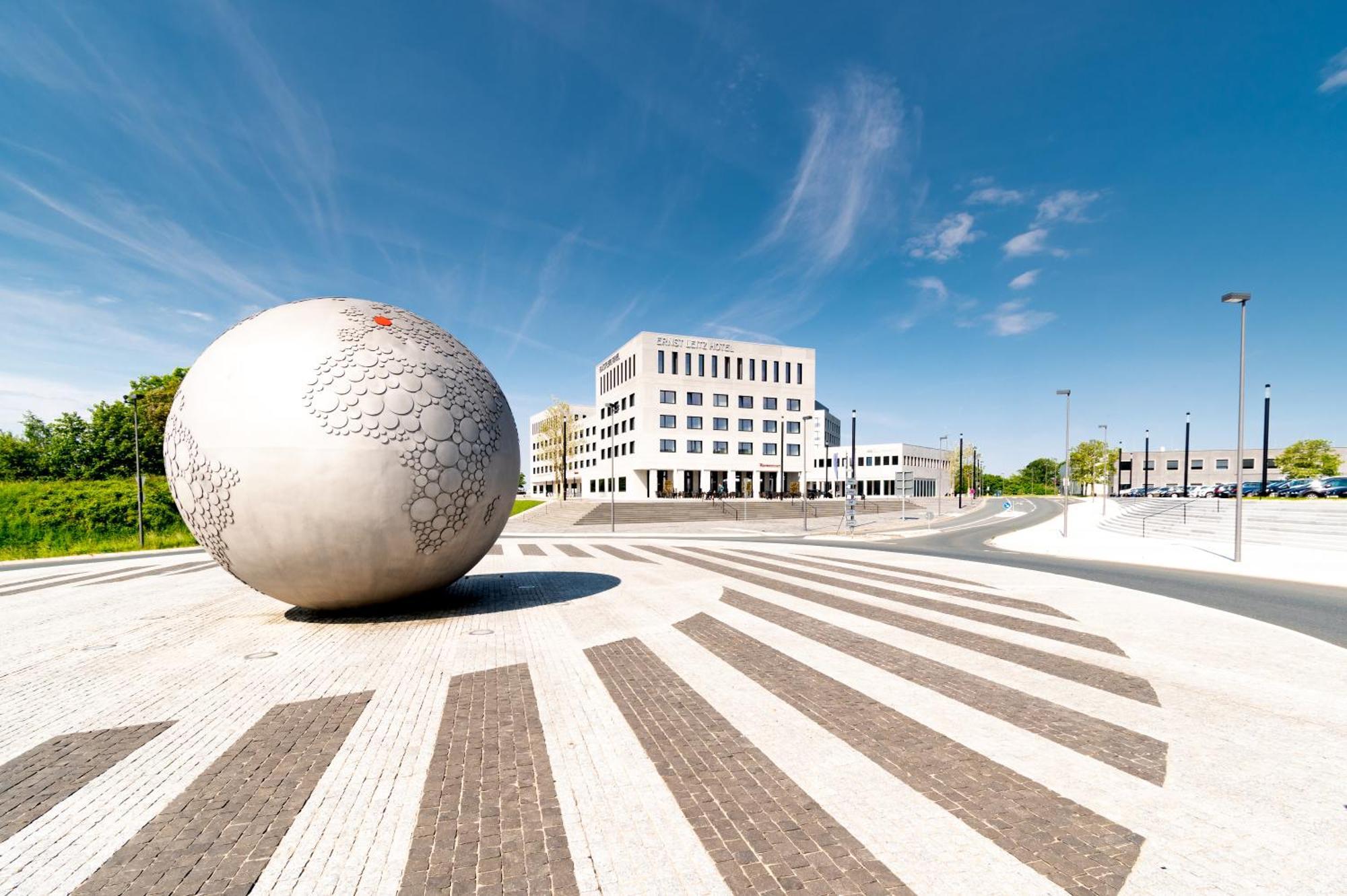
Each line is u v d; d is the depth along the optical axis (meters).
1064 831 3.67
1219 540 24.53
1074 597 11.38
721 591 11.79
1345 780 4.33
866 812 3.88
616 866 3.32
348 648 7.69
